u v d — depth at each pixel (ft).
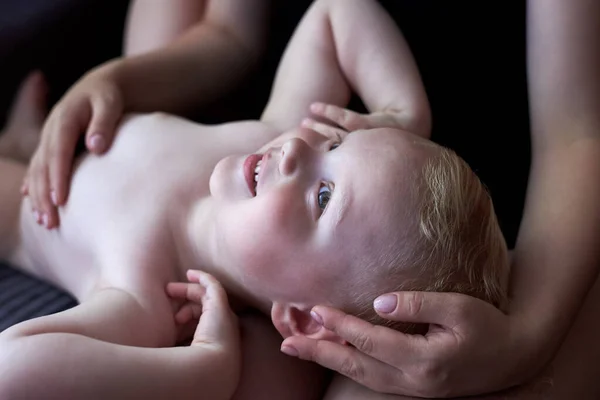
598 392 2.75
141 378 2.37
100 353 2.37
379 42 3.55
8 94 4.63
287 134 3.05
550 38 3.11
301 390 2.85
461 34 3.80
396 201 2.65
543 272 2.72
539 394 2.56
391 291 2.64
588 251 2.74
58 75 4.75
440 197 2.67
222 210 2.92
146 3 4.54
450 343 2.36
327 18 3.67
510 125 3.90
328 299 2.72
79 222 3.24
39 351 2.31
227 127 3.43
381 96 3.48
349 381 2.68
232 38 4.23
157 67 3.84
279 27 4.21
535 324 2.54
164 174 3.22
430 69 3.84
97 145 3.31
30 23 4.63
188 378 2.46
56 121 3.38
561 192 2.91
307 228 2.70
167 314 2.89
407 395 2.51
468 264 2.66
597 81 3.06
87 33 4.78
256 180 2.87
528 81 3.25
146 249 3.02
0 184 3.69
